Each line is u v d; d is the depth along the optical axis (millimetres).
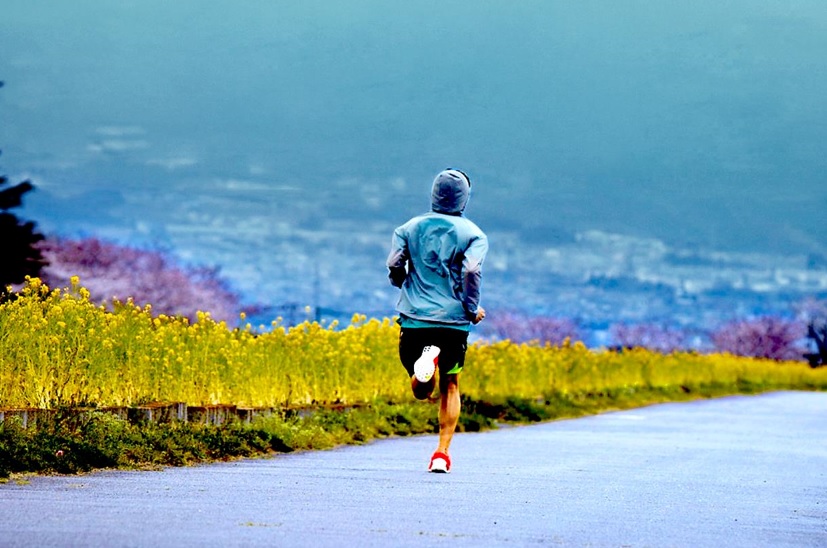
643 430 53594
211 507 20938
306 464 31078
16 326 33125
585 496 25047
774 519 22328
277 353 46500
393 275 29609
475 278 28578
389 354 55250
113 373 35656
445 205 29422
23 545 16094
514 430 52188
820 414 74062
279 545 16922
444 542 17750
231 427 35219
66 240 167625
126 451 29219
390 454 35625
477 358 70062
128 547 16188
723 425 59438
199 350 41656
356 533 18328
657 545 18250
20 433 27375
